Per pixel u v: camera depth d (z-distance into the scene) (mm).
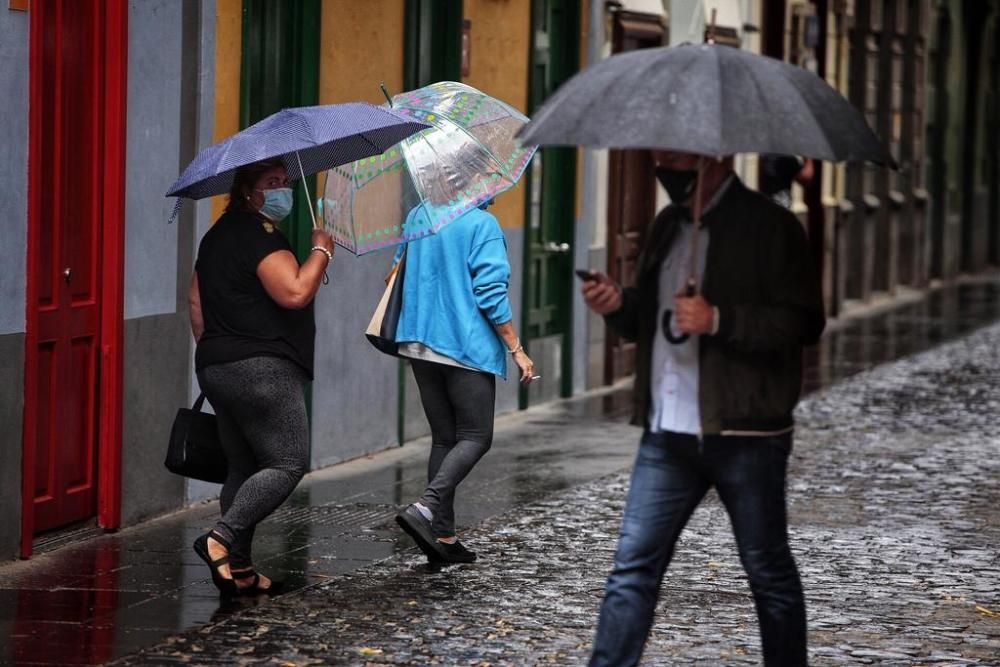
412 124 10961
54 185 12164
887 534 13609
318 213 11922
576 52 21844
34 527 12250
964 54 46062
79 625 10289
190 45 13781
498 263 11977
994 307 38000
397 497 14922
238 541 10961
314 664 9508
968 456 17859
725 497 8391
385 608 10836
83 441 12812
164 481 13711
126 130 12859
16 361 11719
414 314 12070
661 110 7820
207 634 10109
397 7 17375
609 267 23234
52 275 12219
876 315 35719
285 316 10844
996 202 50344
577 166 21797
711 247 8266
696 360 8336
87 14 12484
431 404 12297
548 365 21453
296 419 10906
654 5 24297
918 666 9711
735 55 8086
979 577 12117
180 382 13859
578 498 14977
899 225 40281
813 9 31984
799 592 8430
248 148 10445
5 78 11414
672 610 10906
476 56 19297
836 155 7848
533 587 11508
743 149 7711
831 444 18672
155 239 13383
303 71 15508
